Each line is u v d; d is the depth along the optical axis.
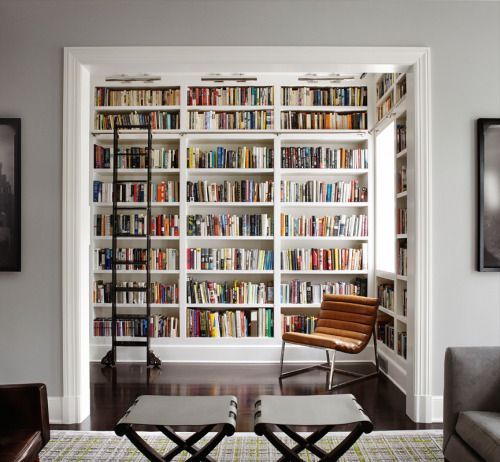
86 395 3.57
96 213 5.40
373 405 3.82
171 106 5.35
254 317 5.28
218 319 5.29
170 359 5.25
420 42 3.54
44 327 3.49
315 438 2.37
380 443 3.05
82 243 3.53
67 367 3.46
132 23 3.52
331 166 5.34
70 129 3.49
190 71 3.66
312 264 5.33
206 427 2.31
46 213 3.50
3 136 3.47
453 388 2.53
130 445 3.03
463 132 3.54
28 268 3.50
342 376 4.68
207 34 3.52
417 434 3.21
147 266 5.05
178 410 2.40
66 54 3.49
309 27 3.53
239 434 3.20
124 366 5.06
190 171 5.34
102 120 5.37
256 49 3.50
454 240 3.53
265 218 5.35
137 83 5.38
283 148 5.36
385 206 5.02
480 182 3.49
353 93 5.39
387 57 3.51
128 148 5.43
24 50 3.52
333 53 3.50
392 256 4.80
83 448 2.98
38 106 3.51
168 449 2.95
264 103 5.38
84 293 3.56
